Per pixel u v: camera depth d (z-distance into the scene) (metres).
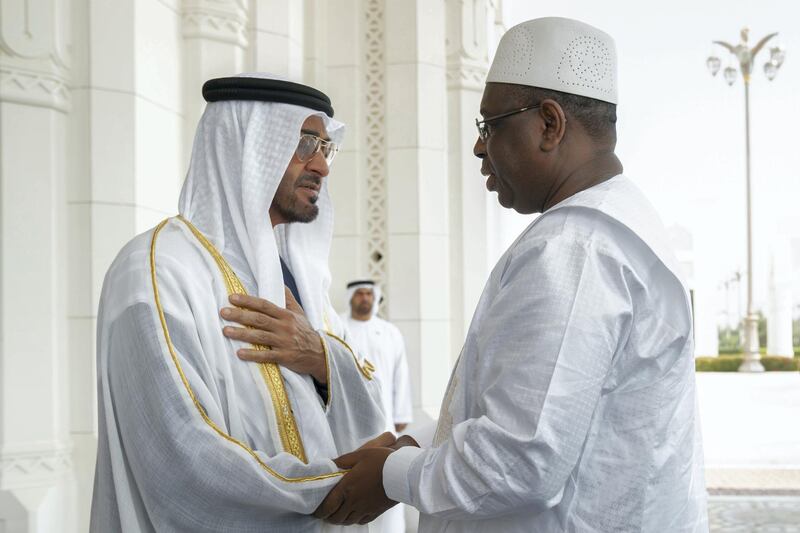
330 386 1.78
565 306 1.31
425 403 5.49
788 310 18.83
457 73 5.70
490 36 6.03
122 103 3.74
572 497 1.35
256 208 1.73
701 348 18.64
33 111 3.48
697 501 1.44
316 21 5.50
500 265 1.47
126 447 1.55
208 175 1.79
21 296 3.44
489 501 1.31
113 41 3.73
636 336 1.37
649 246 1.36
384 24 5.62
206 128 1.80
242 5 4.54
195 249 1.69
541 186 1.51
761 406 13.16
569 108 1.47
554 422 1.27
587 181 1.48
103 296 1.66
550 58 1.48
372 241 5.62
